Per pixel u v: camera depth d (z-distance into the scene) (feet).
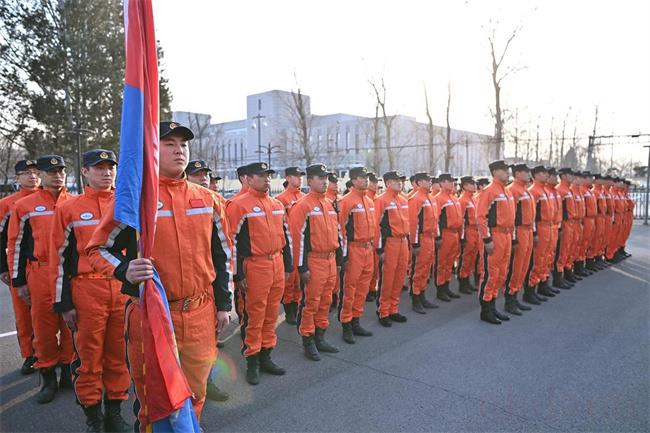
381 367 14.58
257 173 13.76
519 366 14.51
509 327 18.76
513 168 21.61
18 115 64.08
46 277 12.43
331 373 14.17
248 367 13.66
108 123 67.51
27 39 62.08
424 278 21.68
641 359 15.05
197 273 8.34
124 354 10.96
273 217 13.94
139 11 7.24
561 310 21.36
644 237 51.47
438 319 20.17
